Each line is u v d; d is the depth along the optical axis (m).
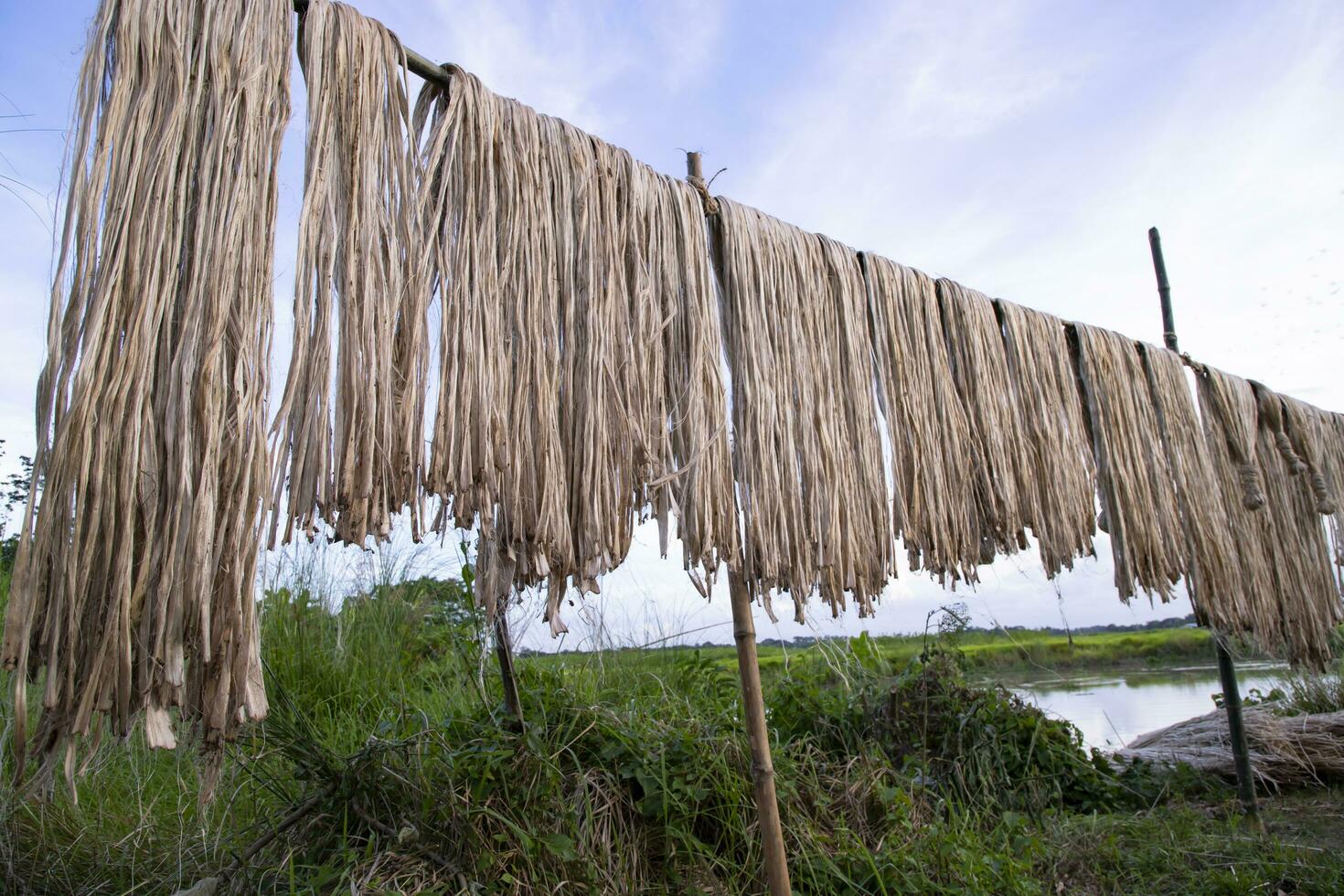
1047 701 6.35
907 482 2.09
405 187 1.43
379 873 2.03
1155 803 3.79
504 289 1.51
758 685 1.90
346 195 1.33
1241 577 2.91
